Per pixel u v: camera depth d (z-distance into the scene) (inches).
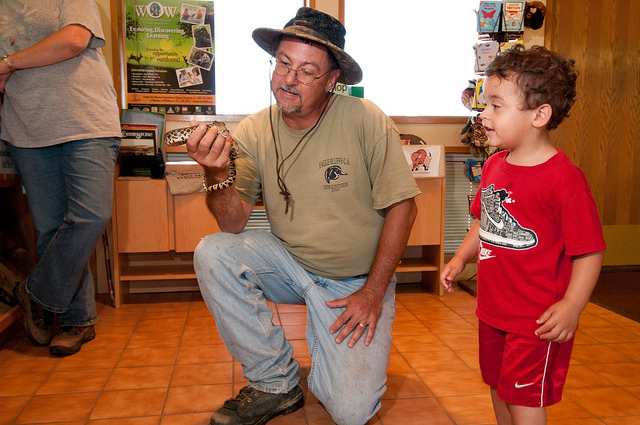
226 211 59.4
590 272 43.8
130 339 91.4
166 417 62.8
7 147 88.5
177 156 124.0
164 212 109.9
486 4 123.3
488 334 51.7
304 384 72.8
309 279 62.1
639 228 146.3
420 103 132.0
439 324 100.3
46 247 83.8
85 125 80.9
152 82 119.8
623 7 137.3
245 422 58.9
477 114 126.1
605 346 88.5
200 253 59.5
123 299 115.9
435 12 129.1
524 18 128.8
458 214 135.6
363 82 129.3
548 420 62.9
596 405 67.0
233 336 59.4
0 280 91.6
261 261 61.7
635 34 138.9
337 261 61.6
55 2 80.5
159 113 113.2
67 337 85.1
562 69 45.5
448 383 73.1
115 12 113.3
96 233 82.7
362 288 58.2
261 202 123.0
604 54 138.6
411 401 67.5
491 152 123.8
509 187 48.1
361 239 61.2
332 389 56.5
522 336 47.4
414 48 129.7
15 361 80.6
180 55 120.3
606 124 141.4
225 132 53.1
